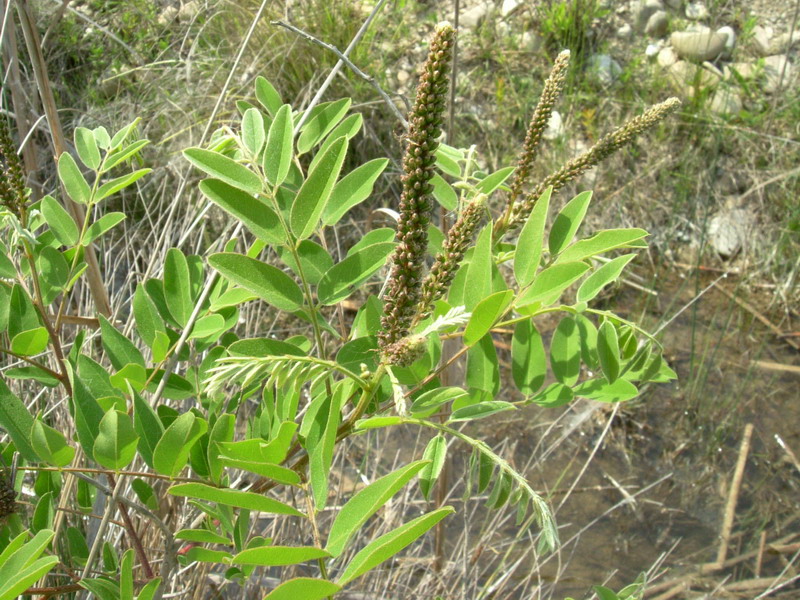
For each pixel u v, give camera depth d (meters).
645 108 1.28
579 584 0.88
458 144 1.21
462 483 0.94
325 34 1.07
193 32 1.10
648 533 0.94
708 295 1.23
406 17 1.27
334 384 0.40
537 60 1.33
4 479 0.39
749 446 1.03
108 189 0.46
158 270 0.69
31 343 0.42
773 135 1.30
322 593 0.30
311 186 0.38
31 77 1.01
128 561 0.39
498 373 0.43
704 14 1.42
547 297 0.40
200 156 0.39
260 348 0.40
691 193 1.28
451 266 0.35
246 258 0.38
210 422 0.43
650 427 1.05
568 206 0.43
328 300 0.40
